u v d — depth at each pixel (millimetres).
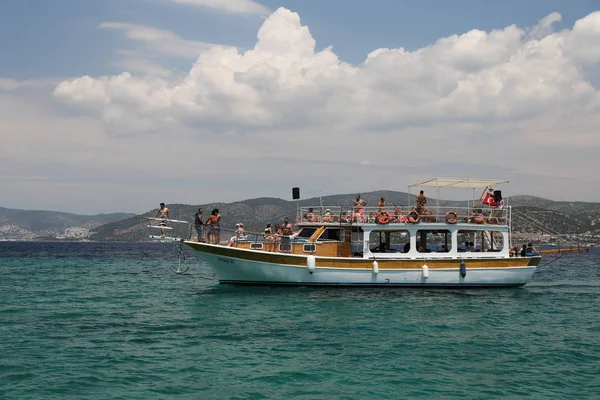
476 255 29656
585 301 27781
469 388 12961
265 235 29516
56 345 16750
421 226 29219
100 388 12578
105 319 21594
